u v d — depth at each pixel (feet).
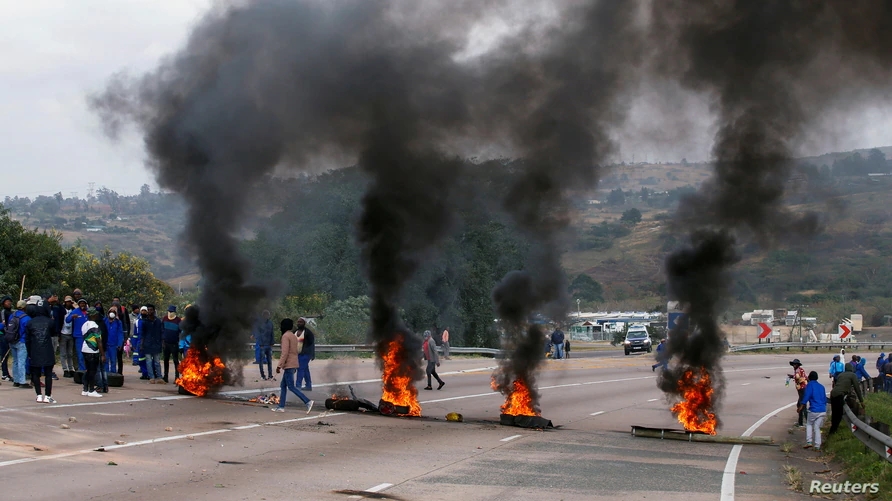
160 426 48.06
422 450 44.52
